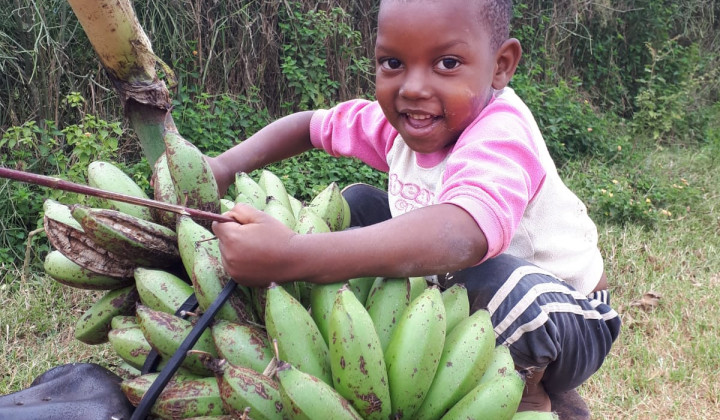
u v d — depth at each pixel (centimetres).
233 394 128
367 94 585
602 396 321
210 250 153
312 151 507
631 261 443
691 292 413
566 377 181
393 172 204
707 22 863
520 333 164
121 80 169
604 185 536
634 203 509
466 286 170
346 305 129
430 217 146
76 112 463
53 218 161
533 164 167
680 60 777
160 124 174
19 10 421
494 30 165
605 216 511
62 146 441
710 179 610
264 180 196
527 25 718
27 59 437
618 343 368
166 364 138
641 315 394
